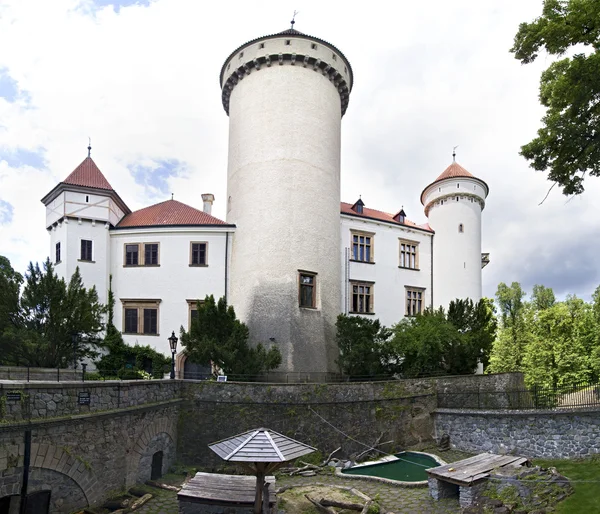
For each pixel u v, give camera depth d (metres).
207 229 30.25
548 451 19.52
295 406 19.67
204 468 18.53
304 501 15.02
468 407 23.94
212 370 26.31
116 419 14.86
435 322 29.11
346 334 26.75
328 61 31.52
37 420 11.57
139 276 30.11
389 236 35.78
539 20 14.15
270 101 30.31
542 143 14.77
